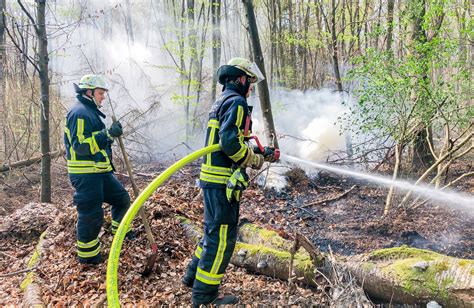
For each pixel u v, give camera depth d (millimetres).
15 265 4379
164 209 4816
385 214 5062
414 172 6637
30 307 3184
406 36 6387
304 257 3512
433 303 2807
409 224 4738
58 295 3428
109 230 4469
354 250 4336
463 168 7059
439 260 2959
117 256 2623
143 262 3869
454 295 2746
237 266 3896
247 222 4695
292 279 3334
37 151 9133
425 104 5023
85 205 3791
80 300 3295
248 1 6242
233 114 2842
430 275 2875
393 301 3049
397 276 2980
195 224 4656
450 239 4367
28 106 9320
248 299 3238
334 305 2799
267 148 3195
